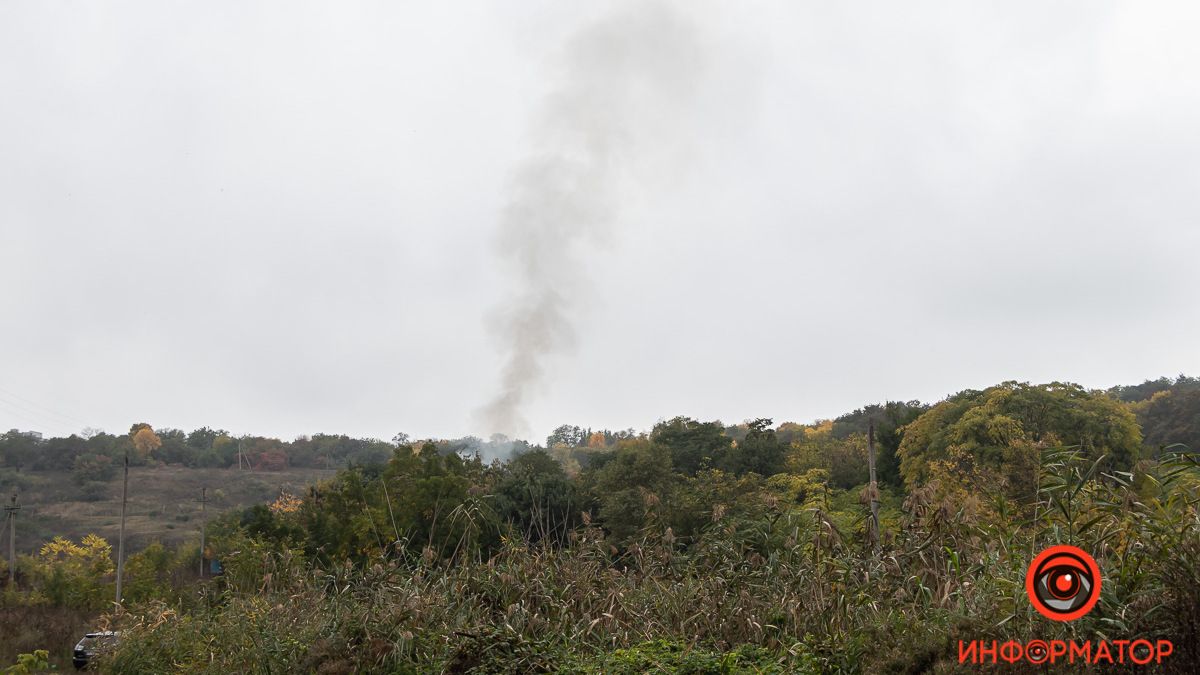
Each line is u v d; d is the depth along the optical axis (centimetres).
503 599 1170
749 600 1052
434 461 2738
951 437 3148
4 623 2505
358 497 2669
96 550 3638
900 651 767
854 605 925
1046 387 3278
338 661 1073
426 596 1187
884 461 4000
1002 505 927
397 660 1048
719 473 3172
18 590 3331
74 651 2100
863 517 1191
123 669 1415
